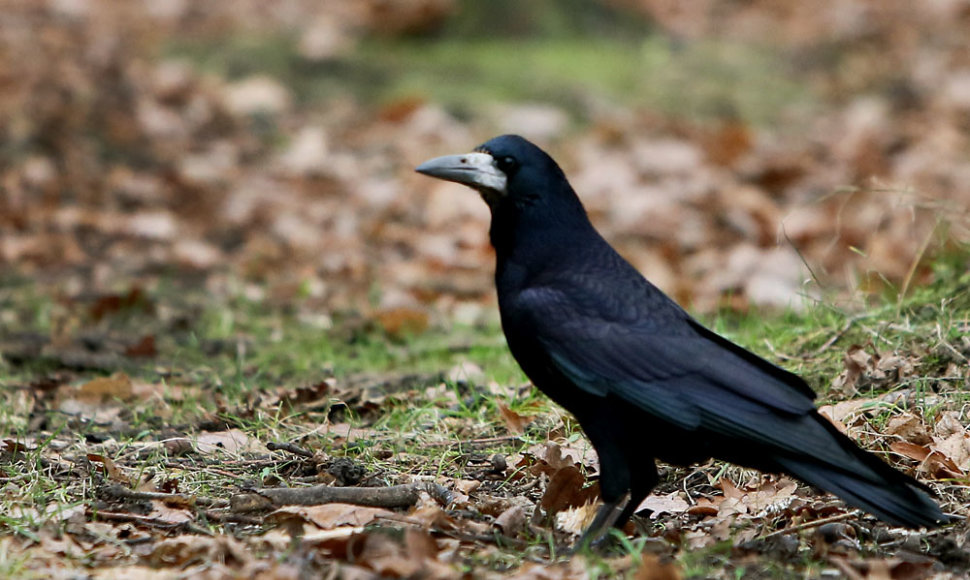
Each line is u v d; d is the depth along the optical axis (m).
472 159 7.05
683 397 6.54
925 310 9.52
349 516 6.85
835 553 6.45
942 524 6.69
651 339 6.68
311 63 21.00
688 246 15.30
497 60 21.77
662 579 5.82
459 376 9.97
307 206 16.50
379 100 20.27
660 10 25.06
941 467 7.51
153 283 13.66
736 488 7.50
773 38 24.48
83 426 9.12
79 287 13.40
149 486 7.47
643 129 19.52
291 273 14.09
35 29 21.28
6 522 6.70
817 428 6.35
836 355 9.28
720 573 6.18
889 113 20.98
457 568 6.05
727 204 16.44
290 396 9.56
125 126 18.23
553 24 23.31
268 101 19.62
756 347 9.73
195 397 9.76
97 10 22.84
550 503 7.29
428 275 14.14
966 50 24.12
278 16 23.28
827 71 23.03
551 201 7.07
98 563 6.25
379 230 15.57
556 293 6.86
